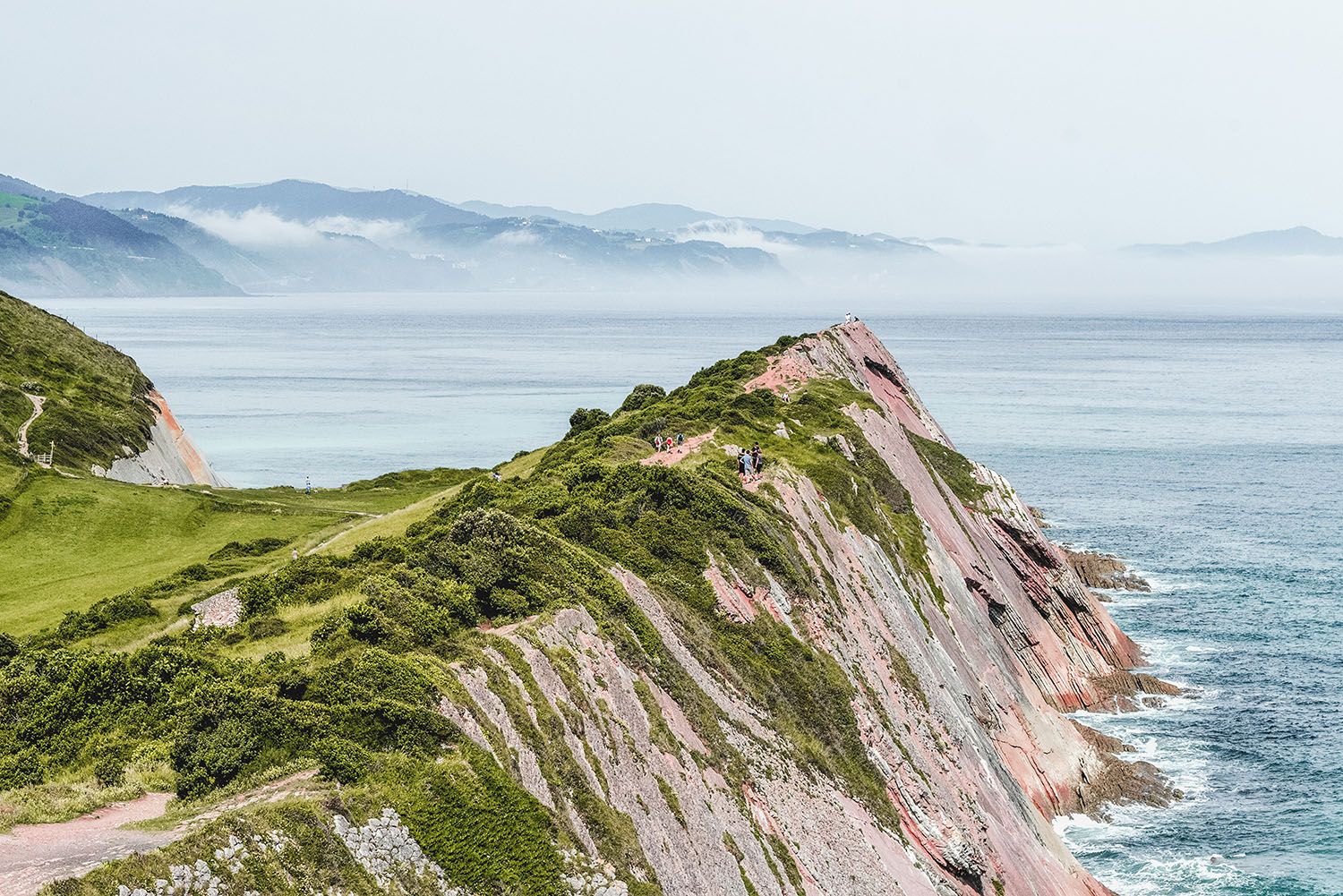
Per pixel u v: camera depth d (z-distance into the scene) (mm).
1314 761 74125
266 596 49438
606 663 37062
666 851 32062
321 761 25031
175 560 71312
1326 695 84625
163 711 30656
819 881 38656
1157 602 107000
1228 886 60312
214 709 26438
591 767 31766
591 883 27047
